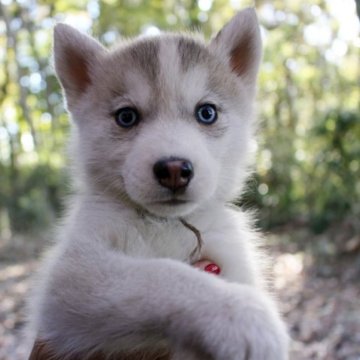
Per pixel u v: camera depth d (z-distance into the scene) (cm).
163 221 27
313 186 139
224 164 29
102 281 21
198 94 28
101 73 29
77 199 30
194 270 21
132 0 157
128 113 27
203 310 19
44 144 183
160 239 26
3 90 170
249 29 32
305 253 119
